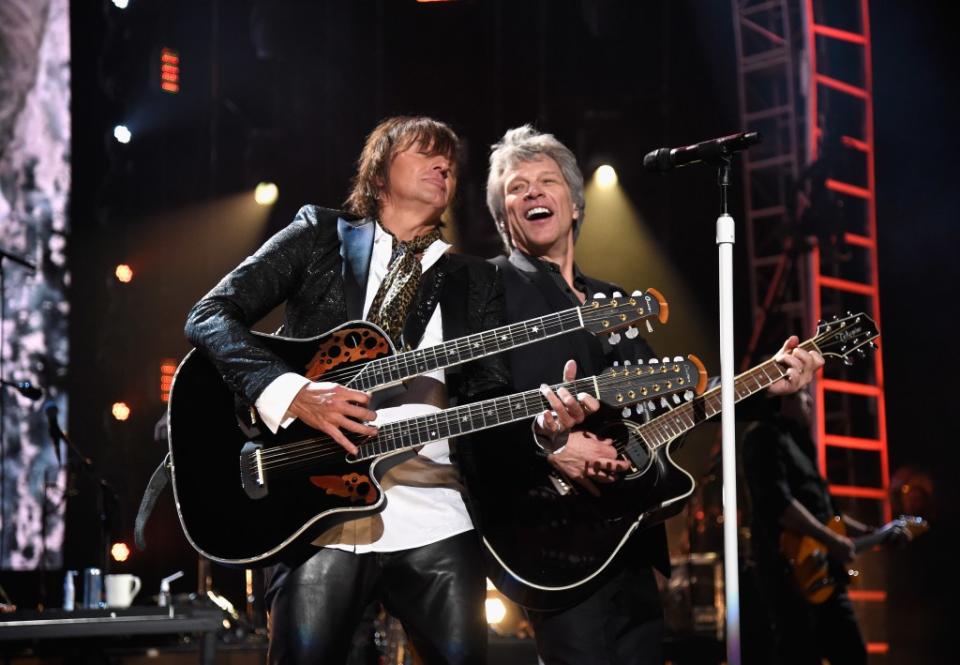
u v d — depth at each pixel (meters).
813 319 16.69
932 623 17.38
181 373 5.04
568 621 5.75
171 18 16.28
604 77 18.25
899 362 17.97
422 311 5.37
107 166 15.80
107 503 10.66
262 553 4.84
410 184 5.48
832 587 10.24
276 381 4.83
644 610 5.91
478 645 5.01
